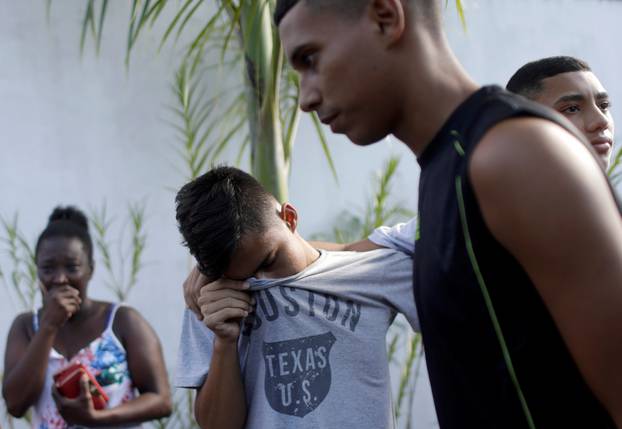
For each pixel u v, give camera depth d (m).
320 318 1.95
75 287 3.04
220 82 4.42
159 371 3.06
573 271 1.03
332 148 4.62
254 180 1.94
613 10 5.02
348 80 1.19
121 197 4.45
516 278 1.09
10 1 4.38
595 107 2.11
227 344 1.89
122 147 4.46
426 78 1.19
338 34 1.19
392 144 4.69
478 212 1.09
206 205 1.83
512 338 1.11
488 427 1.17
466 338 1.15
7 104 4.35
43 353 2.95
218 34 4.36
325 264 1.99
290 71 2.99
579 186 1.03
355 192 4.62
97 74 4.46
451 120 1.18
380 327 1.99
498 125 1.09
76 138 4.42
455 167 1.14
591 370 1.05
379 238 2.11
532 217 1.03
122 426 2.93
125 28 4.48
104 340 3.04
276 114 2.68
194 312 1.98
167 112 4.48
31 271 4.16
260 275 1.97
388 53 1.18
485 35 4.80
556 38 4.91
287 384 1.95
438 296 1.17
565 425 1.11
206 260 1.83
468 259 1.11
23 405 2.97
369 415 1.95
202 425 1.96
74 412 2.84
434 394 1.26
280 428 1.93
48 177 4.38
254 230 1.85
